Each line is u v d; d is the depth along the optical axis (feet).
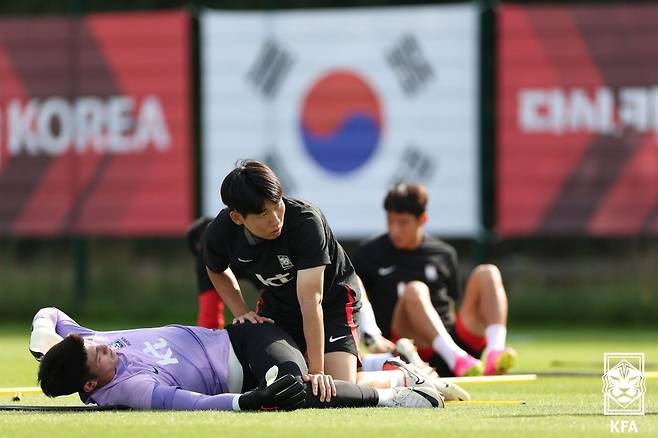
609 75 165.37
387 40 168.04
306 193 169.68
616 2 229.25
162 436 52.39
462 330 93.09
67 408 65.51
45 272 199.93
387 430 54.08
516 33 166.50
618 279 191.21
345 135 168.86
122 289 198.80
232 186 62.80
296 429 54.29
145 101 174.40
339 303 69.56
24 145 176.65
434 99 167.22
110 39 175.52
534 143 166.30
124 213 174.70
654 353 128.98
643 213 164.66
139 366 64.95
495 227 172.04
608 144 165.37
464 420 58.49
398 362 72.18
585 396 77.30
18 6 228.02
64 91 176.14
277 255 65.67
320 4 212.84
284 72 169.89
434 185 167.32
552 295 189.98
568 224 165.78
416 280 93.91
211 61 171.12
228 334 67.46
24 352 129.08
